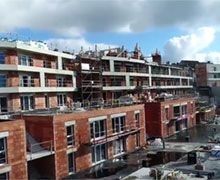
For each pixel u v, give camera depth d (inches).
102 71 2554.1
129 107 1830.7
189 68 4387.3
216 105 3897.6
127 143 1791.3
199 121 3088.1
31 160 1263.5
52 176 1299.2
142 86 2938.0
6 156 1106.7
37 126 1328.7
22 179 1154.0
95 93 2479.1
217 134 2394.2
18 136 1147.9
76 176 1364.4
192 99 2920.8
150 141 2078.0
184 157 1624.0
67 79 2315.5
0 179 1090.7
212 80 4586.6
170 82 3681.1
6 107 1811.0
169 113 2426.2
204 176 1216.2
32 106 1971.0
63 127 1354.6
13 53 1847.9
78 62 2389.3
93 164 1533.0
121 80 2753.4
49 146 1296.8
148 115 2294.5
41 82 2012.8
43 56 2098.9
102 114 1600.6
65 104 2222.0
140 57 3132.4
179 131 2608.3
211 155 1593.3
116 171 1427.2
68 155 1385.3
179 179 1157.1
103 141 1577.3
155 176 1184.8
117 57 2719.0
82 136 1462.8
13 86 1840.6
